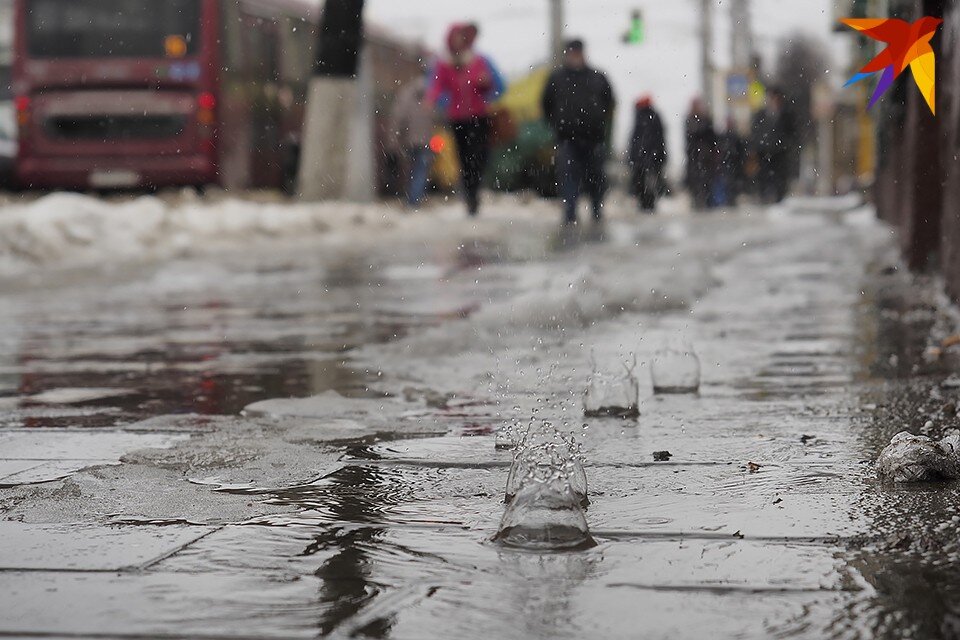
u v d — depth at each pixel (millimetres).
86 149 41125
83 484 5738
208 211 30688
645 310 13609
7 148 47094
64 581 4246
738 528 4805
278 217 31688
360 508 5262
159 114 40906
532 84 62031
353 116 40844
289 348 11375
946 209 13023
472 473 5957
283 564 4422
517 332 11594
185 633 3713
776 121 56000
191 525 4992
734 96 67250
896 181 26438
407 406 7945
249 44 43844
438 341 10977
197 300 16969
